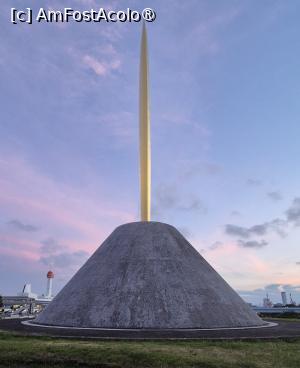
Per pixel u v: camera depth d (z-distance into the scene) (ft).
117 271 66.44
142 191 82.94
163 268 66.69
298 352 36.73
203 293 63.46
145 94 89.20
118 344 38.73
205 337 44.19
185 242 77.51
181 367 32.01
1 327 55.26
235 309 63.72
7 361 33.76
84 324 56.75
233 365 32.22
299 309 175.94
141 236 73.87
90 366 32.96
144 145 85.35
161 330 51.26
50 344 38.42
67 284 71.77
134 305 58.65
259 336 45.57
